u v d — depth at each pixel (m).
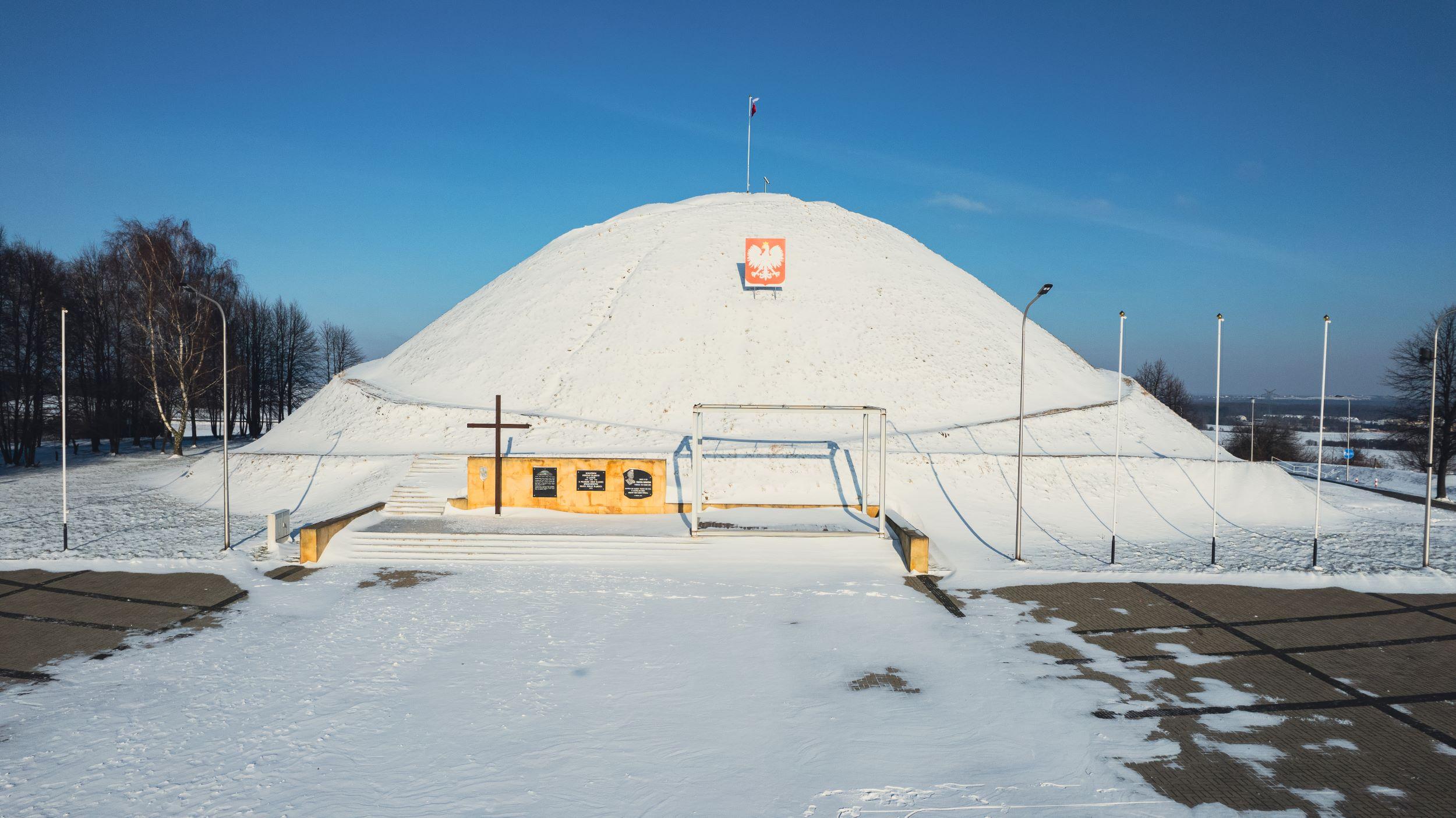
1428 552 22.86
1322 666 15.02
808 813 9.84
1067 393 42.19
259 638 16.53
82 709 12.93
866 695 13.63
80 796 10.23
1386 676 14.50
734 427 36.50
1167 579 21.36
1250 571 22.08
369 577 21.55
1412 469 50.59
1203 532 27.88
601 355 42.88
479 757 11.34
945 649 16.00
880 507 24.23
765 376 40.62
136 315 48.88
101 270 53.50
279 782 10.60
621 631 17.06
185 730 12.19
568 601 19.33
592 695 13.59
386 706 13.12
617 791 10.38
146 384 51.62
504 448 34.97
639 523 26.25
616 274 49.69
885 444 24.20
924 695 13.62
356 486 31.73
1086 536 26.88
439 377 44.47
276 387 75.81
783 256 44.12
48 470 43.47
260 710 12.91
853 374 40.91
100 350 53.34
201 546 24.58
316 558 22.95
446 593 20.00
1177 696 13.58
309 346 78.94
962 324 46.31
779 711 12.94
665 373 40.97
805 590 20.50
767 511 28.06
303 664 15.02
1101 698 13.48
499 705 13.16
